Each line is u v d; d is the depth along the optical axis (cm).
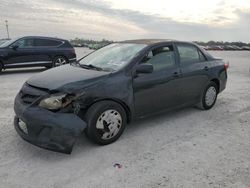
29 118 374
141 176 340
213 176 344
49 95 378
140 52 470
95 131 404
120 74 433
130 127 502
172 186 321
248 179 339
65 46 1323
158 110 499
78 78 407
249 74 1290
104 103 409
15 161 370
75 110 383
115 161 376
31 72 1248
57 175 339
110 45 559
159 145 430
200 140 454
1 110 593
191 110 616
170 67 510
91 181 328
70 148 369
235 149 423
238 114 600
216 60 629
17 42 1181
